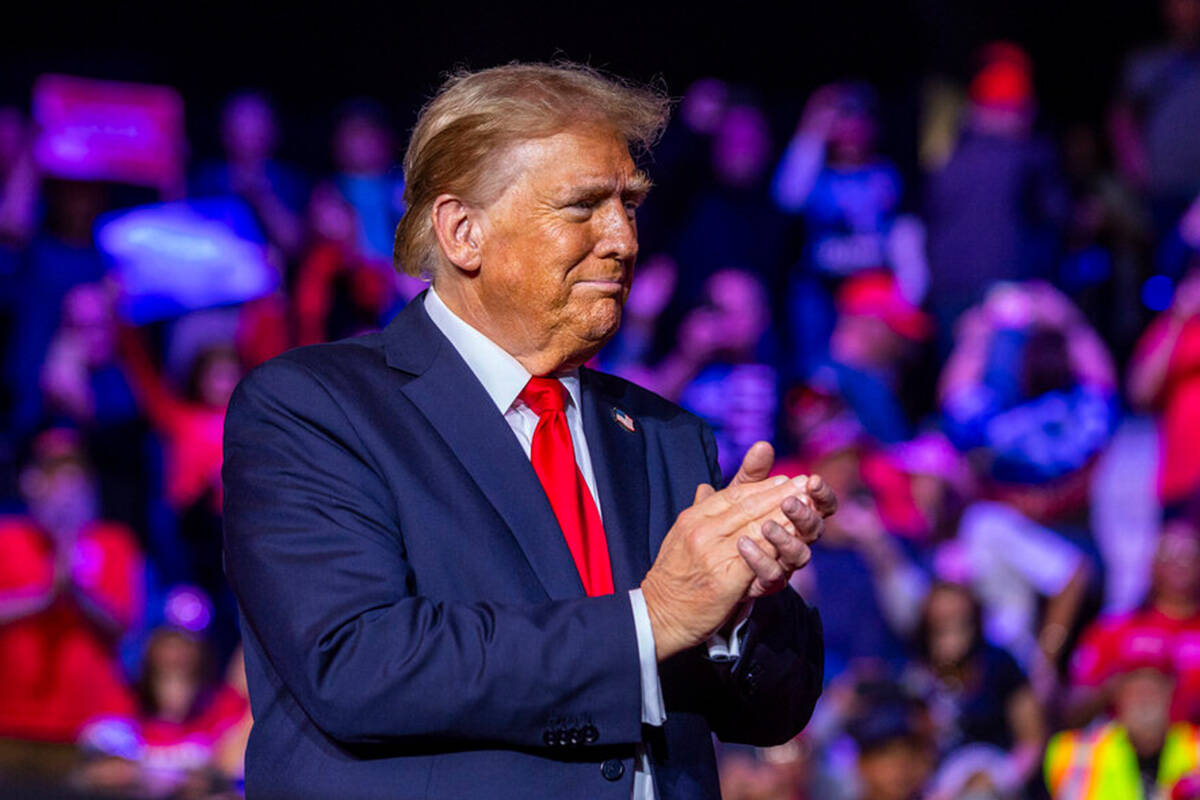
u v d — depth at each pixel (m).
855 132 10.25
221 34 10.65
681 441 2.56
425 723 1.99
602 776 2.07
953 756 6.18
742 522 2.02
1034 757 6.21
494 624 2.01
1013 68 9.45
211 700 6.52
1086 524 7.86
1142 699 6.08
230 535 2.19
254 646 2.22
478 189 2.28
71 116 9.87
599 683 2.00
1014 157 9.22
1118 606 7.51
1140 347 8.85
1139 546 7.81
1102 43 10.41
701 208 10.22
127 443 8.82
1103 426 8.27
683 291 10.16
